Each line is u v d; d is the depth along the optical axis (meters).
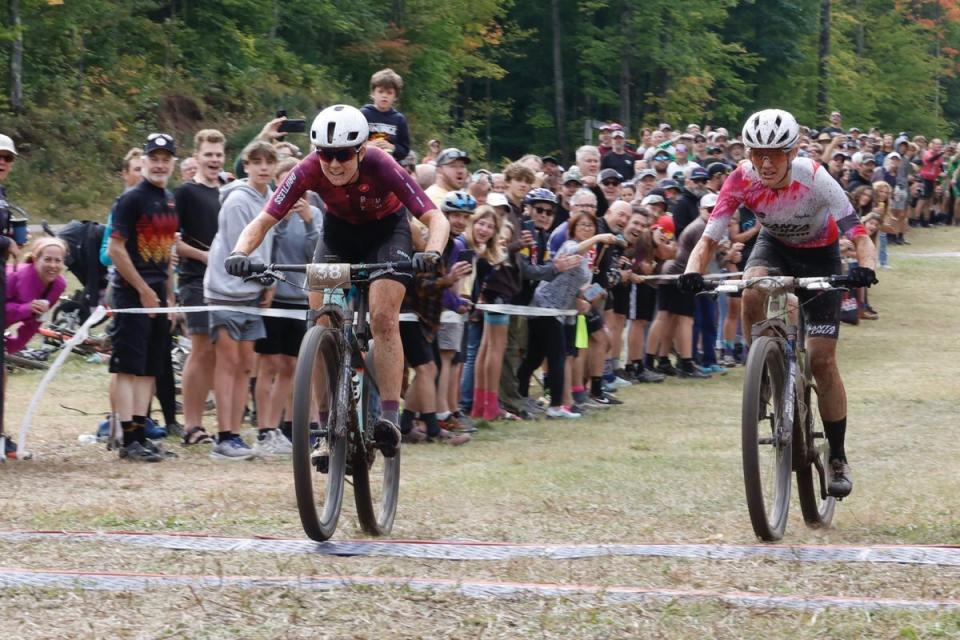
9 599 9.09
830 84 116.75
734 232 27.41
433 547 10.93
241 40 68.75
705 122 104.12
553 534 11.99
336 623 8.63
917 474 15.95
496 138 103.00
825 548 10.79
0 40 56.31
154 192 16.66
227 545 10.97
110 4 62.34
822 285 11.34
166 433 19.09
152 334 16.84
